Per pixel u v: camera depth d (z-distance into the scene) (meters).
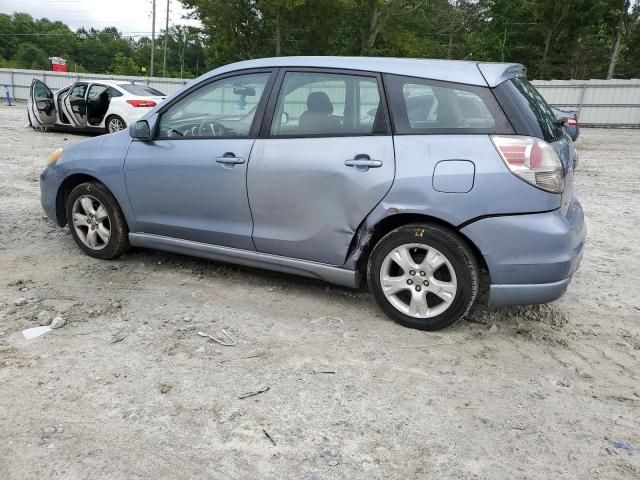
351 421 2.62
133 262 4.71
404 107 3.44
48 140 13.30
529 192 3.14
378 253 3.55
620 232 6.38
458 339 3.48
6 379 2.87
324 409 2.71
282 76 3.82
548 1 42.53
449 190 3.24
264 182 3.74
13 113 21.89
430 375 3.05
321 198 3.59
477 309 3.91
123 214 4.50
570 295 4.36
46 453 2.34
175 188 4.12
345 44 47.72
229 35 41.50
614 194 8.73
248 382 2.93
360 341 3.41
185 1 40.31
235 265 4.68
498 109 3.25
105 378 2.91
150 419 2.59
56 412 2.61
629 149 15.90
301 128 3.70
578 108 25.92
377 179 3.40
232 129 3.95
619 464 2.38
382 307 3.63
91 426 2.52
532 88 3.79
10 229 5.61
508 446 2.48
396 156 3.38
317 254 3.72
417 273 3.46
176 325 3.56
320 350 3.29
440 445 2.47
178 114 4.17
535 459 2.40
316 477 2.26
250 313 3.78
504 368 3.16
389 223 3.57
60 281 4.24
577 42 45.12
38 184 7.96
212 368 3.05
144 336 3.39
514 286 3.27
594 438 2.55
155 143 4.21
